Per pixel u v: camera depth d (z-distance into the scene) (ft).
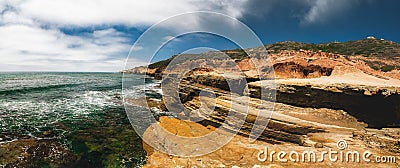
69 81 142.82
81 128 43.80
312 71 63.46
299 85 45.39
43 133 40.16
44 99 72.13
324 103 44.88
